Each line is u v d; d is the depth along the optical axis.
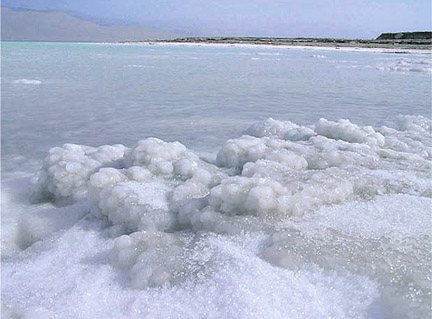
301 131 5.39
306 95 10.59
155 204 3.27
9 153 5.18
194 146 5.55
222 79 14.19
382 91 11.55
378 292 2.17
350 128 5.10
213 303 2.19
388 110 8.38
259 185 3.07
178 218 3.11
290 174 3.64
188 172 3.91
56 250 2.99
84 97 9.71
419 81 14.29
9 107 8.22
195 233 2.92
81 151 4.49
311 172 3.72
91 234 3.16
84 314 2.22
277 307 2.12
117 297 2.35
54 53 31.91
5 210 3.67
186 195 3.40
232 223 2.85
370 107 8.76
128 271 2.58
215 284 2.30
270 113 7.96
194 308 2.18
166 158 4.09
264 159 4.02
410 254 2.43
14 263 2.85
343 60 26.67
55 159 4.07
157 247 2.69
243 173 3.70
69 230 3.25
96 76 14.46
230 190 2.98
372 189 3.47
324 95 10.61
